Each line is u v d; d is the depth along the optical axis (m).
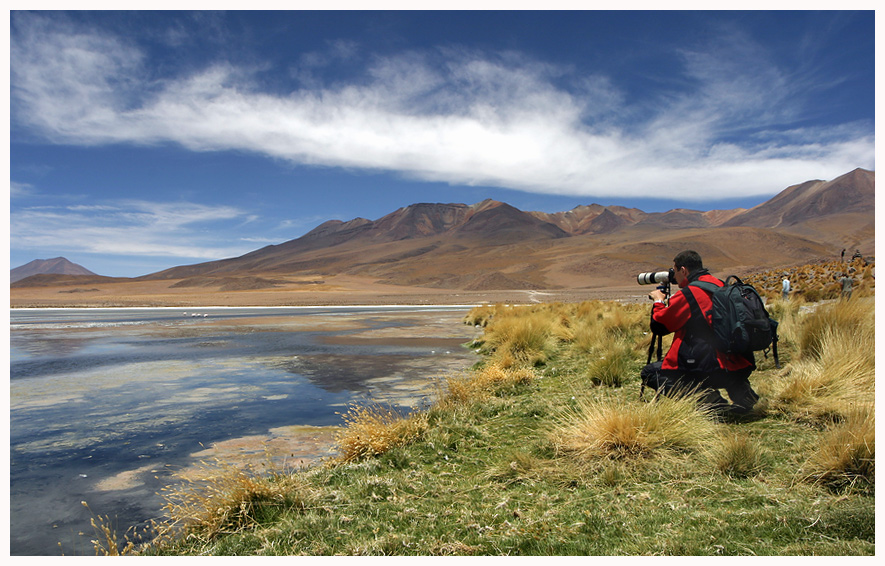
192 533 3.70
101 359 14.52
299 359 13.97
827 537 2.83
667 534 3.03
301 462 5.53
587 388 7.62
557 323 16.70
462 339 18.91
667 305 5.15
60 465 5.73
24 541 3.97
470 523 3.42
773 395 5.66
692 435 4.50
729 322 4.75
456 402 7.22
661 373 5.32
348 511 3.79
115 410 8.30
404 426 5.71
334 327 25.94
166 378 11.22
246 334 22.45
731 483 3.68
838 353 6.18
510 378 8.68
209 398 9.12
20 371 12.42
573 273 195.75
